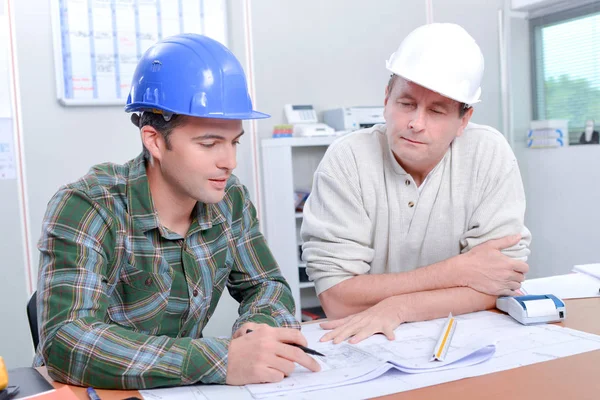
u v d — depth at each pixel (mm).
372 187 1456
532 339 1090
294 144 3377
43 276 1013
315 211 1482
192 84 1002
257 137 3607
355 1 3834
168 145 1025
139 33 3283
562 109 3846
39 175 3152
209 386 940
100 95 3230
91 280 1011
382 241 1494
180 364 930
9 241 3088
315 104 3766
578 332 1120
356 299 1371
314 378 935
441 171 1464
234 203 1278
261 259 1311
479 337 1119
